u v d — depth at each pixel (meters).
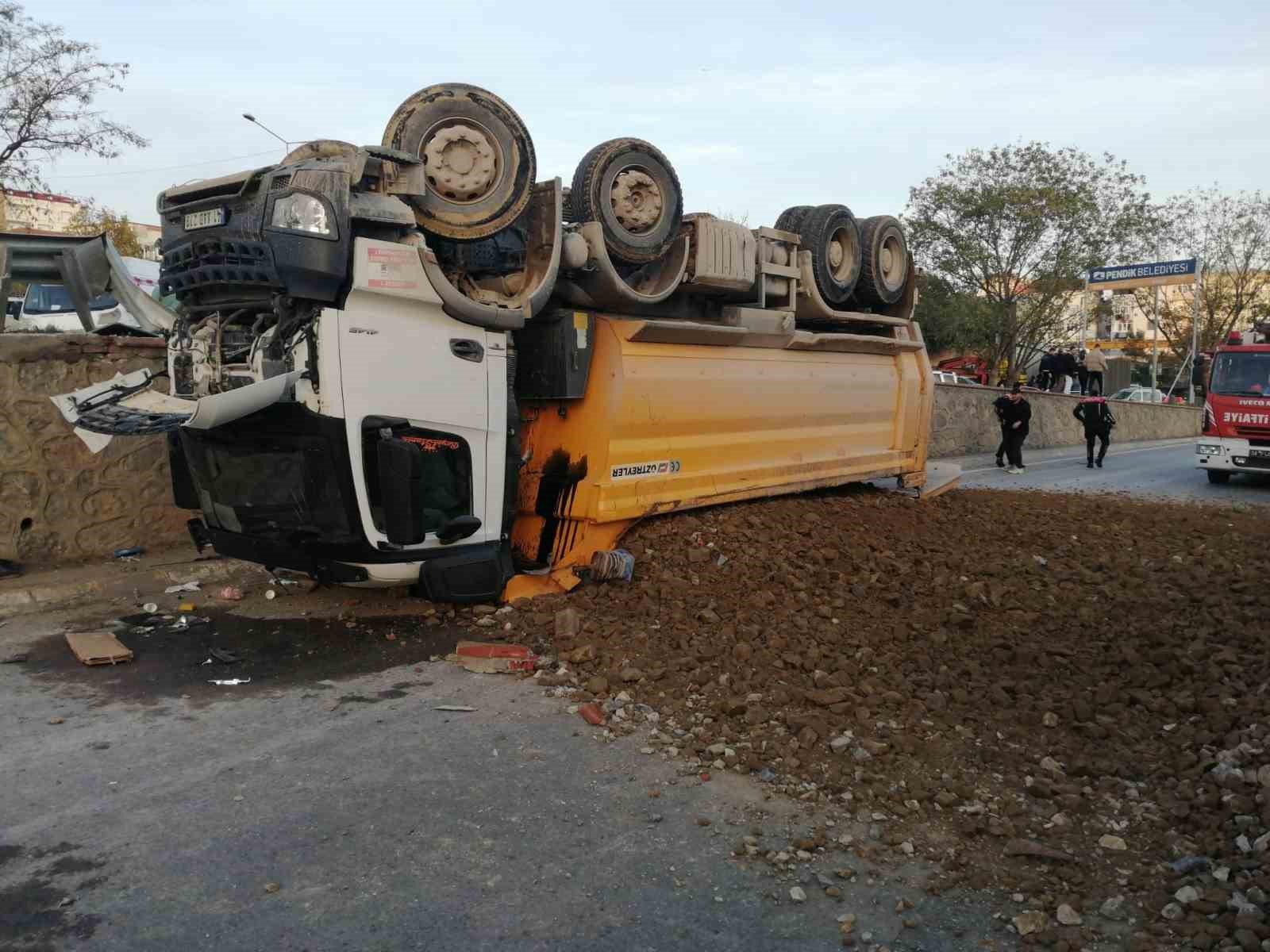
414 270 5.91
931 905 3.46
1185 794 4.19
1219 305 47.38
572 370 6.86
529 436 7.40
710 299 8.16
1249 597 7.27
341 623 6.63
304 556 6.18
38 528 7.71
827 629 6.27
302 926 3.24
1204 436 18.06
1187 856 3.75
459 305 6.13
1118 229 30.11
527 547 7.40
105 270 7.51
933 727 4.93
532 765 4.51
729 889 3.54
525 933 3.24
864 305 10.13
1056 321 32.28
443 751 4.64
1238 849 3.71
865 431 10.09
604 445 6.99
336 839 3.80
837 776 4.39
